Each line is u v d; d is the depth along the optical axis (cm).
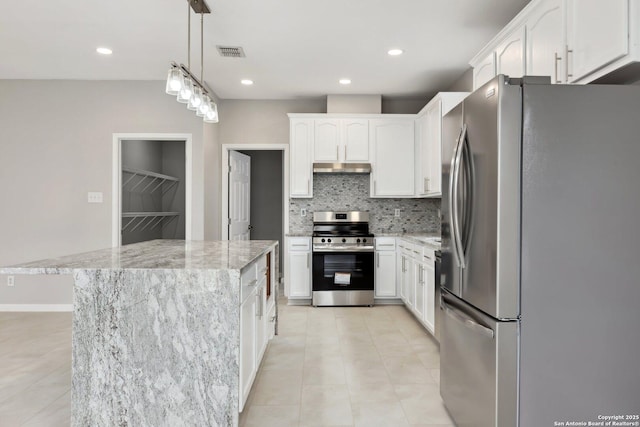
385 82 461
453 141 218
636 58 160
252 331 240
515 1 281
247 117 532
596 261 166
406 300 447
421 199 530
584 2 187
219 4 286
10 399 249
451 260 219
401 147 501
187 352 194
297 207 532
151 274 194
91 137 461
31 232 459
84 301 194
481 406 181
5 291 455
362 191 532
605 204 165
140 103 463
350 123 500
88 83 460
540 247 165
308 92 500
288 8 292
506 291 165
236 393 193
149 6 290
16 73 439
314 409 238
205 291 194
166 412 194
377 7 290
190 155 466
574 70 195
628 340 166
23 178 459
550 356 166
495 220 167
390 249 485
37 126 459
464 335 202
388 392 260
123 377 194
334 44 355
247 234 618
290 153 500
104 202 461
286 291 489
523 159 165
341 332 382
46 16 305
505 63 267
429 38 342
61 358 315
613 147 166
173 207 646
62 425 220
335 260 480
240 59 392
